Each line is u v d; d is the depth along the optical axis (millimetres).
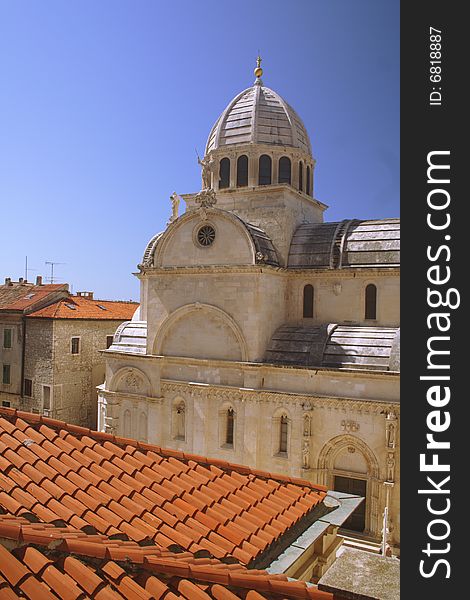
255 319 33781
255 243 34062
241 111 43312
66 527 9773
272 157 41750
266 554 11992
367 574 8695
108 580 8156
